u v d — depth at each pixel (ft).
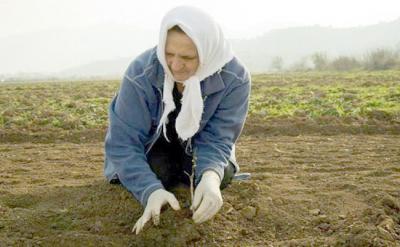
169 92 10.67
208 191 10.19
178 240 10.65
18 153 19.90
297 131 23.52
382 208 11.63
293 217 11.55
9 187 14.28
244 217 11.52
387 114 25.85
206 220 10.57
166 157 12.32
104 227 11.21
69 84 81.76
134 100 11.10
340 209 11.85
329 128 23.58
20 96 49.47
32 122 26.68
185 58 10.03
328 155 18.24
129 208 11.78
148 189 10.58
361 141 21.08
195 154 11.61
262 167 16.47
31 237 10.96
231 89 11.26
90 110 32.37
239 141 21.75
